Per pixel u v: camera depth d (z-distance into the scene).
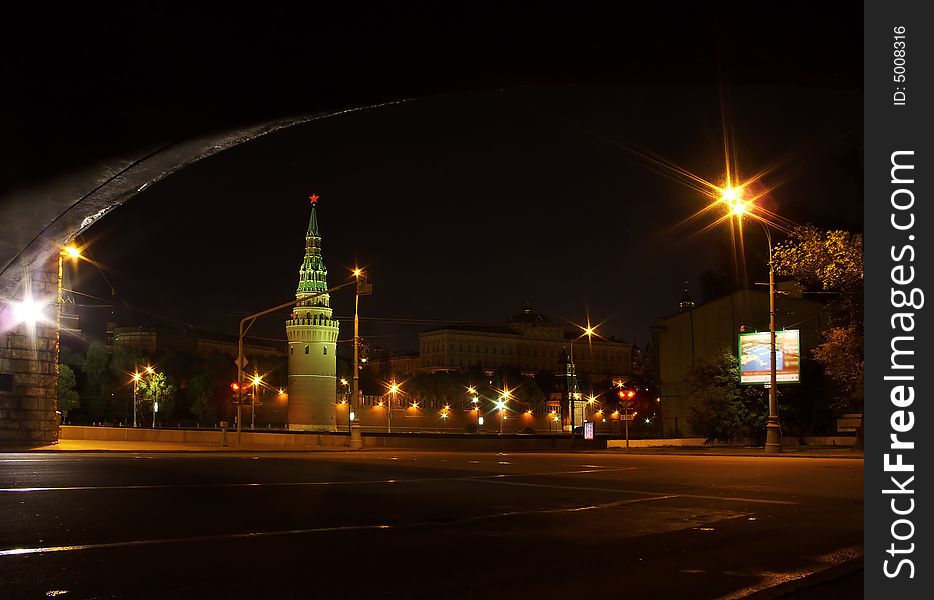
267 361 181.00
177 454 38.69
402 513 13.72
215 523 12.35
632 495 16.83
